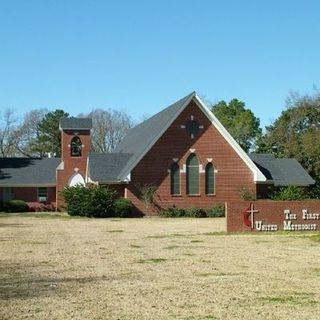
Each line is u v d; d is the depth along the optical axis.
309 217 35.34
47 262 21.47
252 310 13.13
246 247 26.42
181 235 33.28
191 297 14.64
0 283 16.84
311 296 14.70
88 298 14.57
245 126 103.38
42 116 109.94
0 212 65.31
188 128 56.19
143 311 13.09
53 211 69.69
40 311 13.13
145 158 55.19
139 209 54.72
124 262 21.38
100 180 55.78
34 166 72.69
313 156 69.88
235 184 56.34
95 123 115.38
